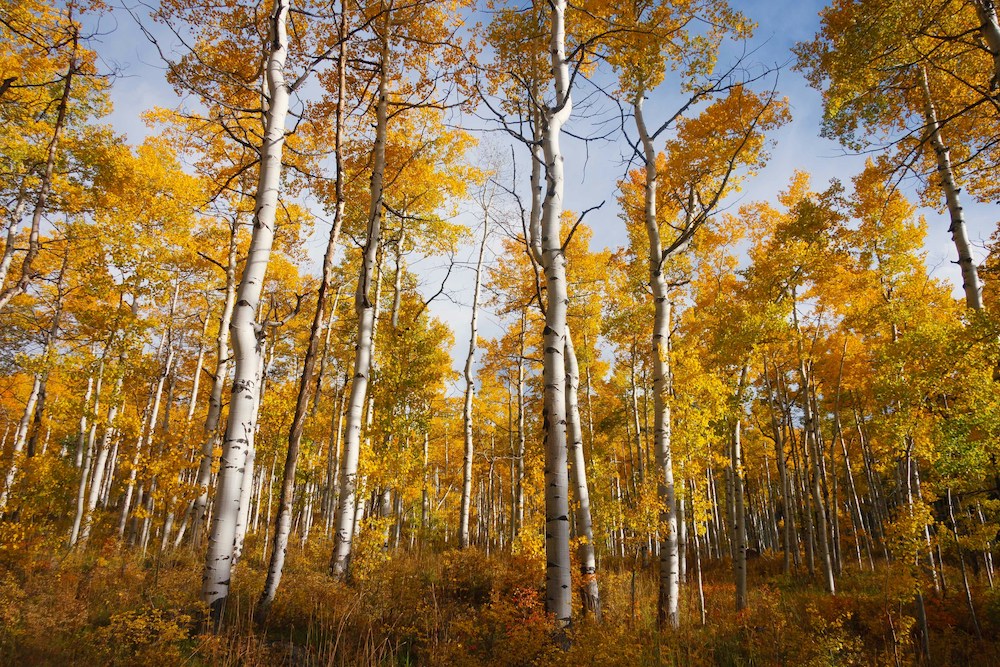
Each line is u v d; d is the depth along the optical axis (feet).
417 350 40.65
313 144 29.84
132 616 14.76
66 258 35.53
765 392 50.98
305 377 19.70
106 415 34.22
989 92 20.84
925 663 19.95
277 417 41.96
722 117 28.04
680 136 30.01
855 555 56.24
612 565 47.42
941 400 25.29
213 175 31.17
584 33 26.58
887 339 37.96
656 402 25.25
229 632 13.92
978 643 21.67
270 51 19.44
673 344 39.04
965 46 24.11
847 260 36.65
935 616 24.77
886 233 35.53
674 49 27.17
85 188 34.06
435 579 27.86
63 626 15.20
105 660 12.92
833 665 17.47
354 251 41.34
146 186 33.91
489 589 26.37
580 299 44.73
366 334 27.20
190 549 32.96
